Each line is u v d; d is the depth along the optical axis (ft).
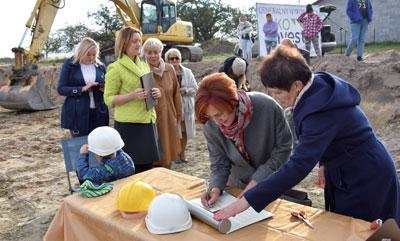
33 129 33.60
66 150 13.69
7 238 13.96
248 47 42.88
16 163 23.47
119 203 7.80
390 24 79.25
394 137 22.12
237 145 8.29
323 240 6.49
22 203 17.15
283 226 7.05
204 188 9.25
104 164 10.37
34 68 41.01
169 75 16.33
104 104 15.75
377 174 7.17
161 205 7.10
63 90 15.25
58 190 18.65
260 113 7.95
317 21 35.40
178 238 6.77
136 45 13.83
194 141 26.55
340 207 7.61
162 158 15.90
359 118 7.03
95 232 8.00
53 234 8.86
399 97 27.02
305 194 9.93
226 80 7.38
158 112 15.70
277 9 38.24
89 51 15.37
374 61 31.73
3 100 40.16
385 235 5.71
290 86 6.55
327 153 7.25
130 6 50.11
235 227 7.04
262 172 8.19
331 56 33.86
